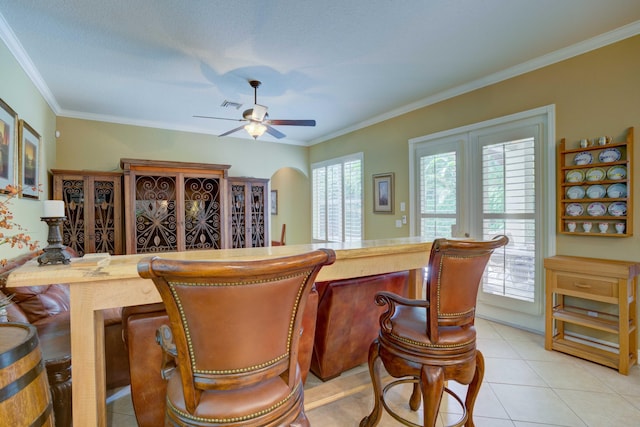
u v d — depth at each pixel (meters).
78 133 4.47
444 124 3.90
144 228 4.35
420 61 3.01
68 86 3.51
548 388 2.18
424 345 1.42
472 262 1.38
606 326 2.48
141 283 1.25
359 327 2.22
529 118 3.12
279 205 7.89
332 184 5.91
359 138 5.23
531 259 3.12
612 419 1.85
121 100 3.97
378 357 1.69
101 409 1.27
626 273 2.31
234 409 0.89
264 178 5.84
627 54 2.52
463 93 3.68
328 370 2.19
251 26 2.40
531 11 2.26
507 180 3.30
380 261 1.81
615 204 2.60
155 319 1.46
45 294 2.18
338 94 3.86
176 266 0.75
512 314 3.31
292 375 1.00
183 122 5.00
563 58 2.86
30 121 3.05
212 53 2.81
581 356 2.59
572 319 2.64
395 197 4.61
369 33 2.52
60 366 1.49
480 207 3.54
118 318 2.13
